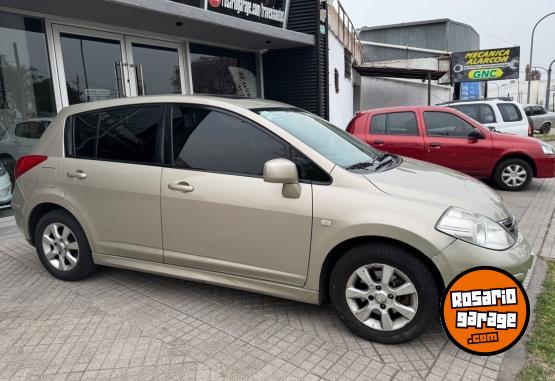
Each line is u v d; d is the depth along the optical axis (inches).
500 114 364.8
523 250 113.0
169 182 134.1
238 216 124.5
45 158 157.8
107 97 293.1
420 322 110.7
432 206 109.4
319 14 394.3
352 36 701.9
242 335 122.7
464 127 299.3
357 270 115.2
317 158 119.5
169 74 335.3
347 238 112.5
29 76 253.1
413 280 109.4
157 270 142.0
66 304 143.4
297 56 407.5
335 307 119.8
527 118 366.3
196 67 358.6
